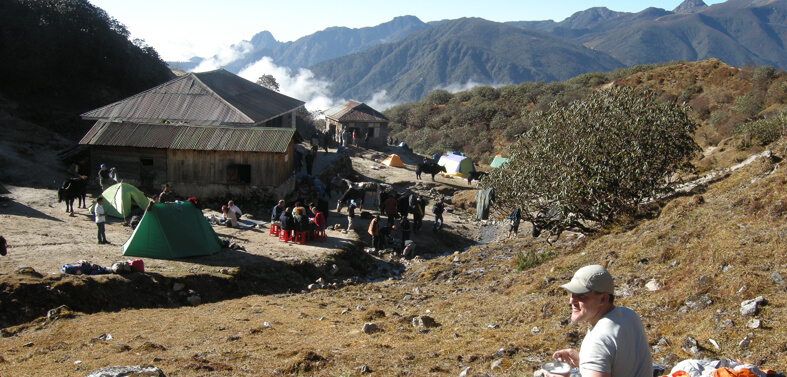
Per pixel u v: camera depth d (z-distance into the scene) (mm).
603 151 14766
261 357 7648
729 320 6352
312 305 12359
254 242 18844
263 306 12273
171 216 16156
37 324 10398
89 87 38812
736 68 53375
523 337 7609
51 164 26875
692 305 7348
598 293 3256
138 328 9875
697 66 57062
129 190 20516
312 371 6828
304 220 19250
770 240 8430
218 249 17141
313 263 17188
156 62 46625
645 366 3229
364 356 7328
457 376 6227
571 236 17062
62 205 21156
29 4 36844
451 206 31188
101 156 24266
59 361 7629
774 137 27281
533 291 10398
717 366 4074
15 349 8523
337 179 31969
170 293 13328
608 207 14977
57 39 36906
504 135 61156
